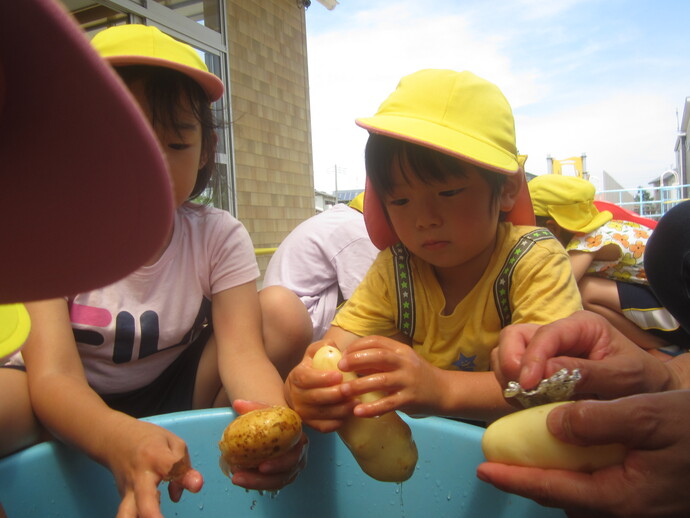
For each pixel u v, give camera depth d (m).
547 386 0.38
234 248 0.81
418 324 0.76
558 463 0.34
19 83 0.21
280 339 0.80
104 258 0.27
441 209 0.65
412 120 0.67
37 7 0.18
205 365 0.79
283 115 3.28
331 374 0.49
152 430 0.51
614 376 0.40
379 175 0.68
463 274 0.74
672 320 1.08
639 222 1.36
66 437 0.57
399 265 0.78
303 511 0.63
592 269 1.19
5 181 0.24
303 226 1.17
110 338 0.73
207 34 2.62
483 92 0.70
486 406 0.54
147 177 0.24
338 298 1.12
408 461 0.49
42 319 0.66
